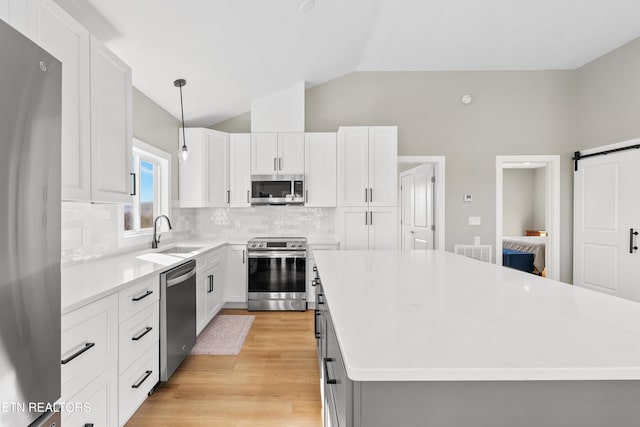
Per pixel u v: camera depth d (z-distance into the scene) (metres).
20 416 0.89
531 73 4.12
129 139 2.07
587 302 1.04
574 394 0.64
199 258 2.84
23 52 0.91
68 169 1.51
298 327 3.29
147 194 3.32
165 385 2.18
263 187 3.96
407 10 2.90
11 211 0.86
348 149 3.89
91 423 1.42
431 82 4.17
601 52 3.65
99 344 1.46
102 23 2.07
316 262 1.98
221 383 2.21
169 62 2.72
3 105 0.84
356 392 0.64
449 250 4.14
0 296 0.83
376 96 4.19
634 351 0.68
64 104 1.48
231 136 4.05
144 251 2.85
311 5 2.56
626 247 3.37
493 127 4.15
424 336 0.76
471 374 0.60
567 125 4.11
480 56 3.78
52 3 1.40
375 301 1.06
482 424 0.64
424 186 4.49
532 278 1.45
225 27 2.50
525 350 0.68
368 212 3.89
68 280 1.69
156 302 2.03
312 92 4.19
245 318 3.54
